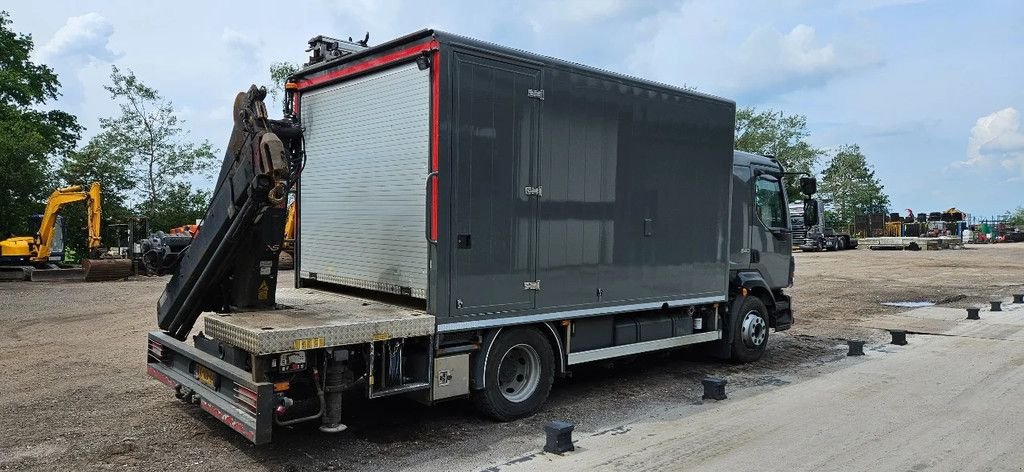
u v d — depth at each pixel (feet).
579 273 20.97
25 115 102.94
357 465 16.11
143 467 15.79
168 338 19.76
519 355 20.36
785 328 31.53
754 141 175.01
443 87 17.25
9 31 108.17
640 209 22.94
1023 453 17.06
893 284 65.21
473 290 18.19
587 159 21.02
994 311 45.60
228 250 17.31
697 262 25.34
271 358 15.05
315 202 22.71
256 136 16.03
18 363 27.07
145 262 72.23
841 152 200.54
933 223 160.56
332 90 21.61
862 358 29.78
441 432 18.72
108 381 24.03
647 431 18.98
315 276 22.81
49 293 53.47
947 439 18.20
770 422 19.86
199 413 20.10
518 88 18.98
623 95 22.13
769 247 30.35
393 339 16.99
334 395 16.30
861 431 18.92
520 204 19.19
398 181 18.85
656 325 24.27
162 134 116.47
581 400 22.38
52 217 70.74
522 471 15.75
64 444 17.33
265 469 15.78
